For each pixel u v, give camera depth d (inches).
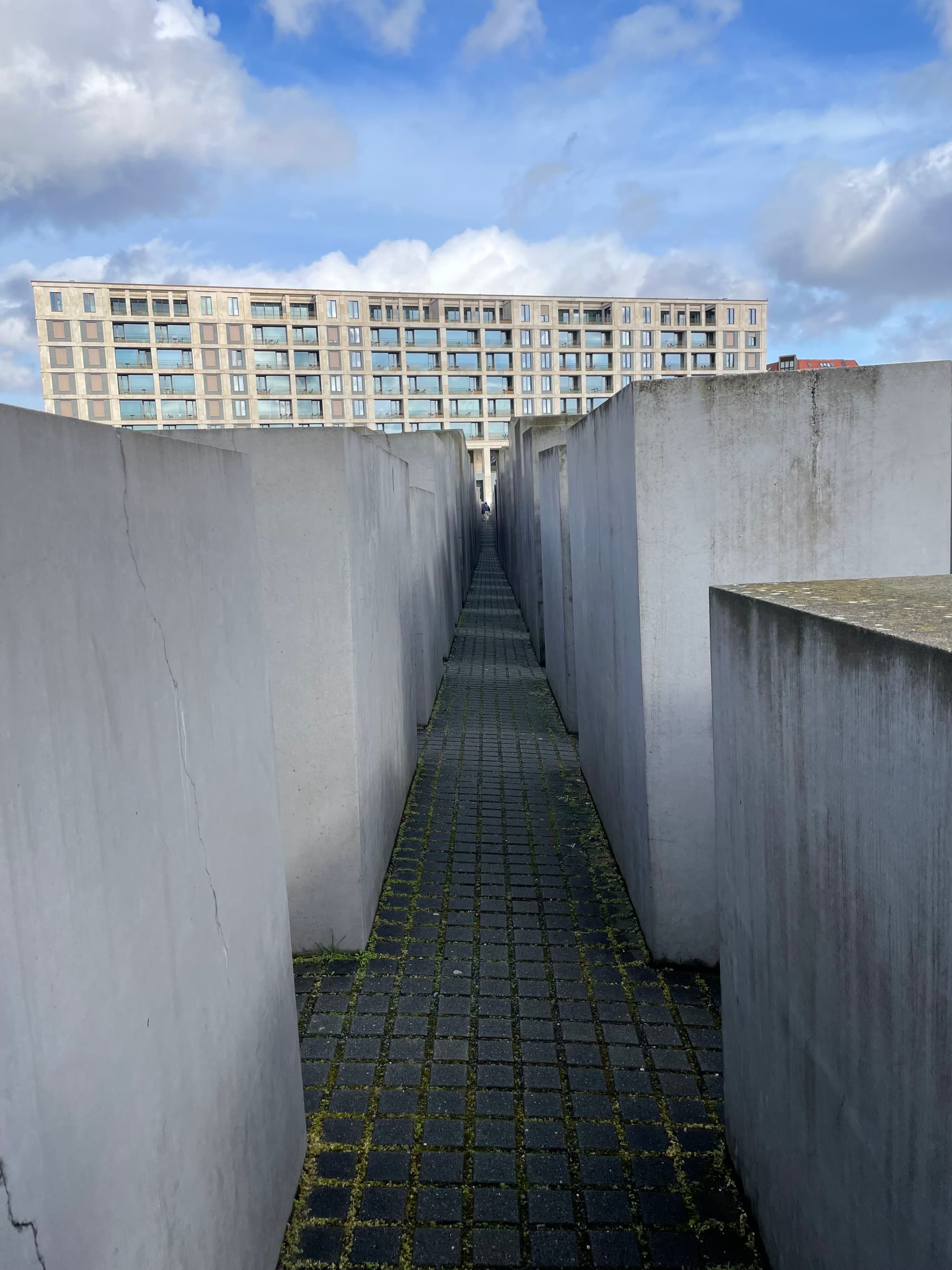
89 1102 58.3
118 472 66.7
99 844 61.2
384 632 221.8
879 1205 72.7
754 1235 106.8
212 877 85.3
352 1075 137.3
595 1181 115.7
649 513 158.9
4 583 50.5
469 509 962.7
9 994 49.4
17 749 51.2
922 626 70.6
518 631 597.3
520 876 213.0
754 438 156.5
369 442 201.8
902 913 66.8
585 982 164.6
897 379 155.5
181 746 77.8
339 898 175.3
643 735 166.2
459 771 296.0
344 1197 113.0
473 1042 145.6
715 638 112.3
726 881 114.4
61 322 2600.9
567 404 3016.7
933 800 61.2
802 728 85.2
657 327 3021.7
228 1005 88.6
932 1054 63.0
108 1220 60.6
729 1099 117.6
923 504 158.4
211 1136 82.4
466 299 2898.6
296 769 171.0
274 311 2780.5
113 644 64.7
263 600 166.6
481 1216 110.0
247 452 163.5
